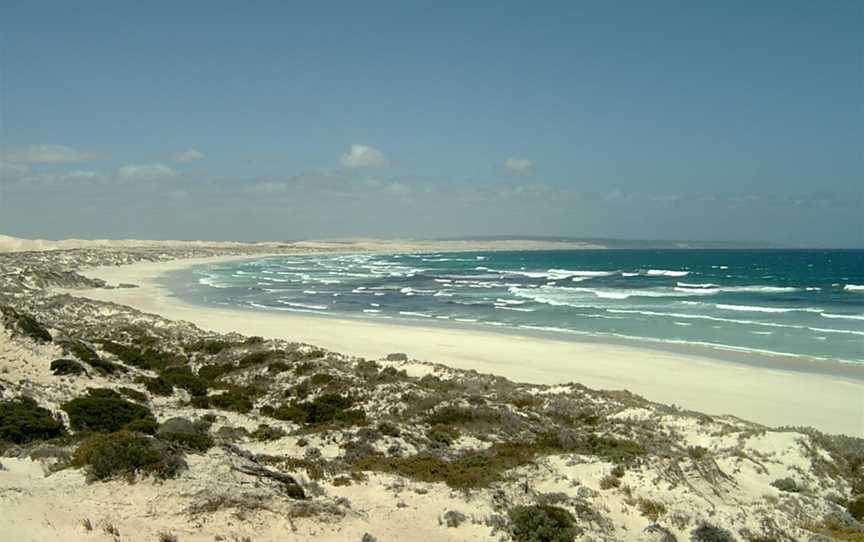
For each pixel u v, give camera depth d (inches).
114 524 347.9
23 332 1007.6
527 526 426.0
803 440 754.2
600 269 5684.1
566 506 472.7
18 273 2923.2
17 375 860.0
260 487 418.3
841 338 1813.5
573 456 597.3
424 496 476.7
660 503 499.5
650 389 1248.2
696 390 1243.2
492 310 2519.7
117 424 708.7
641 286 3634.4
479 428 807.7
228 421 796.6
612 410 962.1
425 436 725.3
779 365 1471.5
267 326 2050.9
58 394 810.2
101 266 4692.4
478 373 1253.1
